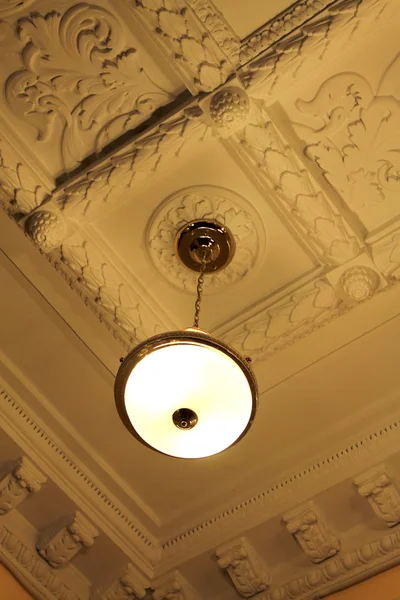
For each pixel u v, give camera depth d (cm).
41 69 315
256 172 335
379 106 316
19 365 391
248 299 368
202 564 425
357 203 338
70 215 341
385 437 390
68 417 405
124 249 358
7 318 379
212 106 308
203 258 353
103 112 324
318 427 402
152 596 431
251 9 296
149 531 435
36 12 302
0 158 331
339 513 404
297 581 404
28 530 415
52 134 330
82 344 385
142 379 273
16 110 324
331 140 325
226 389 274
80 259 354
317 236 344
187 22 296
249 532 413
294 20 294
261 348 374
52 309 376
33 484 399
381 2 286
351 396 392
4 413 391
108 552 424
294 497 404
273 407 398
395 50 305
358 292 348
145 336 374
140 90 318
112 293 363
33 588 404
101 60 312
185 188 344
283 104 318
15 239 356
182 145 325
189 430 278
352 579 390
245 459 412
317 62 304
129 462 418
